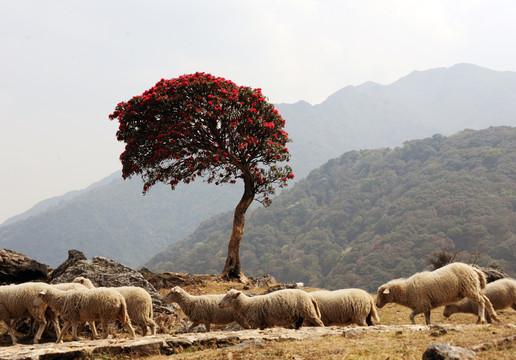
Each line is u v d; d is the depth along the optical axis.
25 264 19.73
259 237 162.88
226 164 26.56
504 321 14.03
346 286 108.75
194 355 8.82
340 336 9.78
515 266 99.88
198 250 168.88
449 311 15.16
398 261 111.25
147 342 9.54
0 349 10.11
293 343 9.10
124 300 12.49
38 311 13.26
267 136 26.08
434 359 7.04
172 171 25.52
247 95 26.03
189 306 14.28
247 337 9.82
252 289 23.05
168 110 24.64
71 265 18.77
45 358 9.01
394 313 16.80
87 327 14.38
